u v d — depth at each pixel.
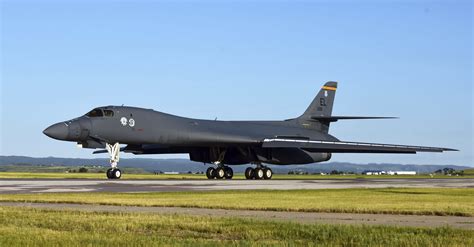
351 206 36.31
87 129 77.31
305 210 34.56
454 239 22.31
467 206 36.53
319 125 101.69
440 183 73.88
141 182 68.75
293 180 83.88
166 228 25.58
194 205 37.19
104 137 79.00
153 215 30.00
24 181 70.75
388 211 33.62
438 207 35.78
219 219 28.36
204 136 85.31
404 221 29.52
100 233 23.70
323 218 30.73
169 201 39.78
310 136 98.31
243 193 49.19
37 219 28.08
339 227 25.39
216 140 85.88
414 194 48.72
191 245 20.67
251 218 29.14
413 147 89.75
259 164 91.69
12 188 55.06
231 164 93.31
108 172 80.81
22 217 28.94
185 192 50.28
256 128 92.56
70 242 21.12
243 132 89.12
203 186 60.69
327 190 54.41
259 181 75.62
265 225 26.25
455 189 56.81
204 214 32.34
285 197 44.41
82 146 80.12
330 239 22.55
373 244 21.36
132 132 80.56
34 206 36.44
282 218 30.66
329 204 37.81
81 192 49.66
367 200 41.56
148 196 44.66
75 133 76.75
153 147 90.38
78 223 26.69
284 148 92.12
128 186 59.53
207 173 91.44
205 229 25.11
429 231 24.41
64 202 39.31
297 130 97.69
